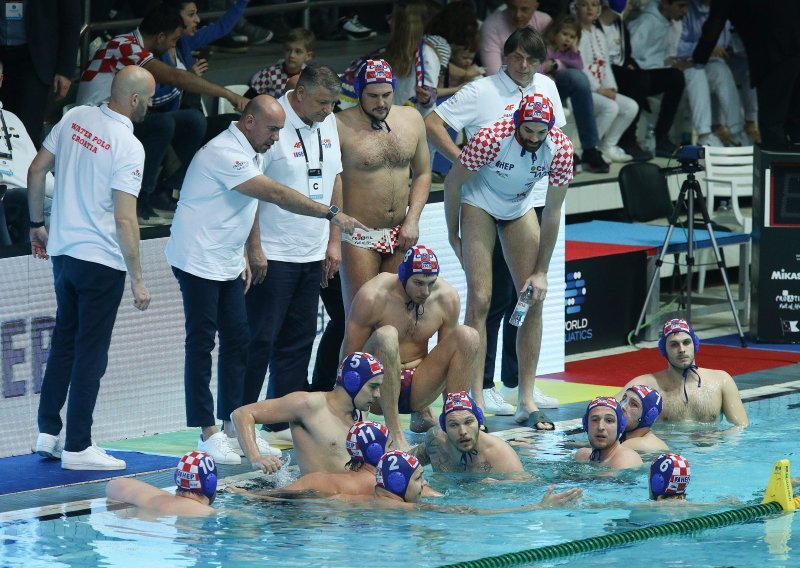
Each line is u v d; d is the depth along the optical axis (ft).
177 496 72.28
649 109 155.63
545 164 90.02
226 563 62.13
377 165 90.43
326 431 78.23
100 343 80.79
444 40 123.75
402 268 86.53
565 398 105.40
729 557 65.21
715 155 144.56
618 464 81.92
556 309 114.32
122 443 90.07
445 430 79.46
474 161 89.86
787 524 70.64
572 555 65.31
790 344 125.39
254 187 81.05
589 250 125.08
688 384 95.30
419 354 89.56
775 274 124.88
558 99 97.14
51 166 82.12
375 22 155.94
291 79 117.08
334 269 88.58
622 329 126.00
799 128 156.25
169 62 109.70
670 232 124.88
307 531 67.41
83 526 68.44
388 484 72.18
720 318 137.69
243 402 88.58
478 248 92.53
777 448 87.35
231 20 119.44
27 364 86.48
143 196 102.53
